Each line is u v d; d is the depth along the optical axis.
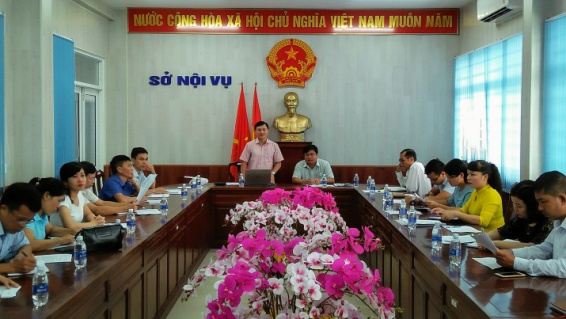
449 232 3.55
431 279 2.78
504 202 4.75
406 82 8.41
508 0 6.02
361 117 8.45
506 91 6.50
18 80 5.38
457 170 4.44
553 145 5.15
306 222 2.37
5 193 2.56
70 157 6.56
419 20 8.34
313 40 8.39
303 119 8.19
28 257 2.44
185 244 4.86
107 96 8.30
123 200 4.96
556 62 5.11
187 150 8.45
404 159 6.27
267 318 1.66
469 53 7.69
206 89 8.41
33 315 1.89
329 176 7.27
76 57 7.35
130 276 2.99
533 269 2.42
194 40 8.37
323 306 1.69
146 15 8.28
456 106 8.23
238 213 3.00
